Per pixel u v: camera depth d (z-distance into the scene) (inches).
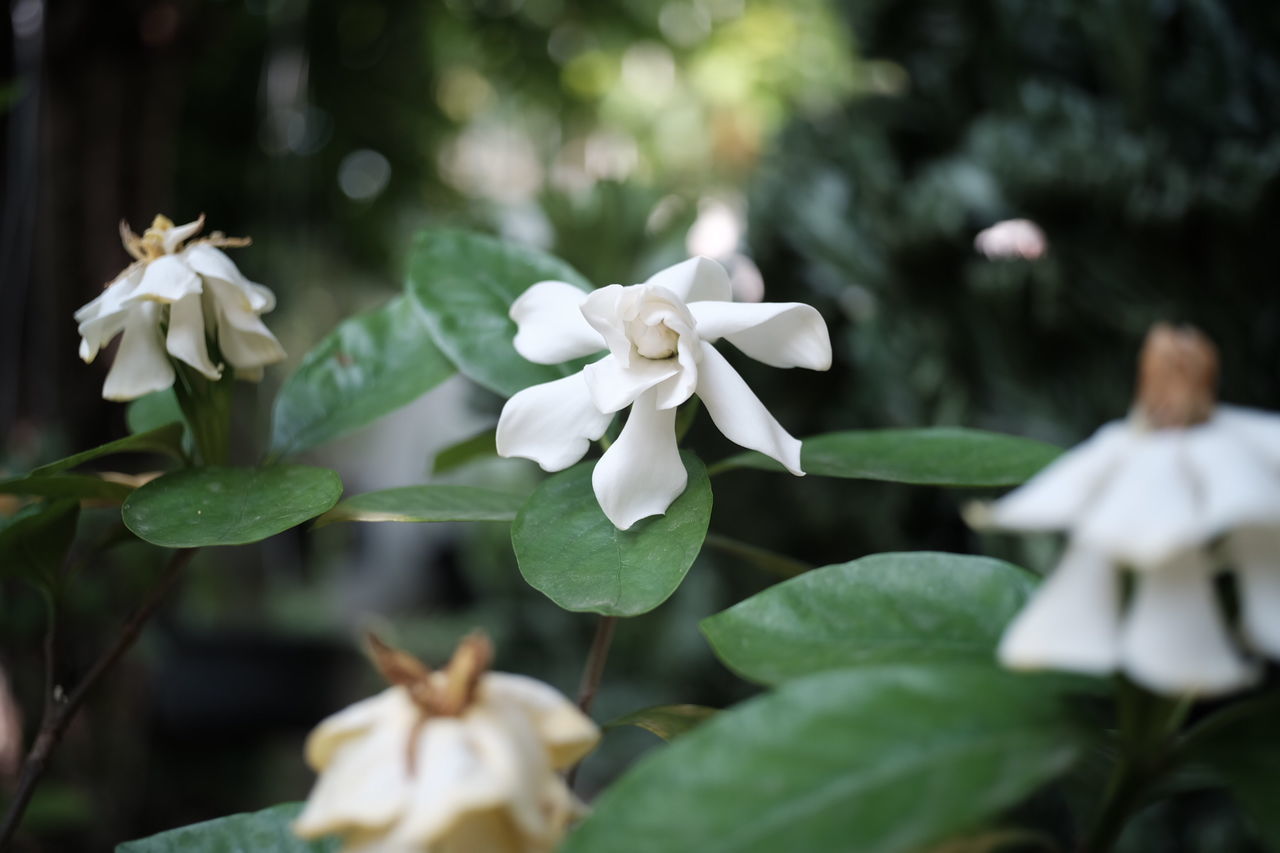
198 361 15.8
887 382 29.5
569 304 15.3
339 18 59.9
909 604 12.6
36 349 32.8
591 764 42.1
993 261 26.2
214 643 50.3
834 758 10.4
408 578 87.6
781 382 31.4
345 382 17.8
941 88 31.2
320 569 82.7
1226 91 26.0
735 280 32.6
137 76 34.6
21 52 33.0
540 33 67.7
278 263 59.0
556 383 14.6
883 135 31.5
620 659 43.0
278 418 17.4
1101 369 26.8
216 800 45.6
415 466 89.9
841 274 30.3
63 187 33.4
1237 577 9.9
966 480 15.3
